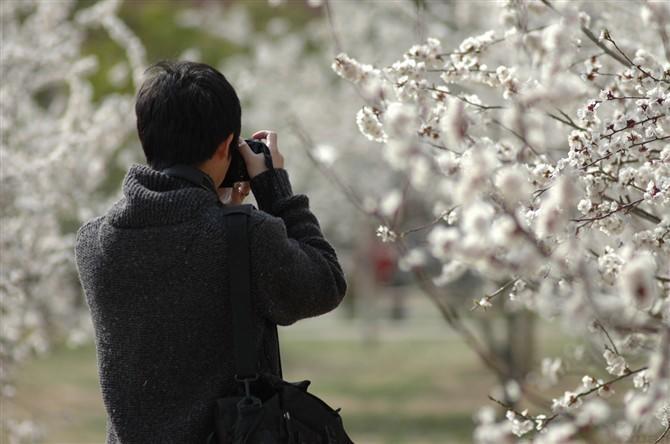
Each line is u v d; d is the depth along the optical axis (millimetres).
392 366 35156
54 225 14812
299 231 5359
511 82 6113
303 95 30188
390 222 6723
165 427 5004
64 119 16609
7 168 13141
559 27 4766
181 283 5000
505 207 4242
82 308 17234
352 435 22047
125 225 5082
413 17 16031
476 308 6176
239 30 31469
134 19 27828
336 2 26484
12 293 12898
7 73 15328
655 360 4254
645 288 3561
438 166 4863
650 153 5969
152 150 5285
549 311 6148
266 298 5027
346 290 5383
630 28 8523
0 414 13727
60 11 16922
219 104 5250
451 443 20750
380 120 5711
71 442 20062
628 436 5910
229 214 5055
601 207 5734
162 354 5020
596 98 6219
